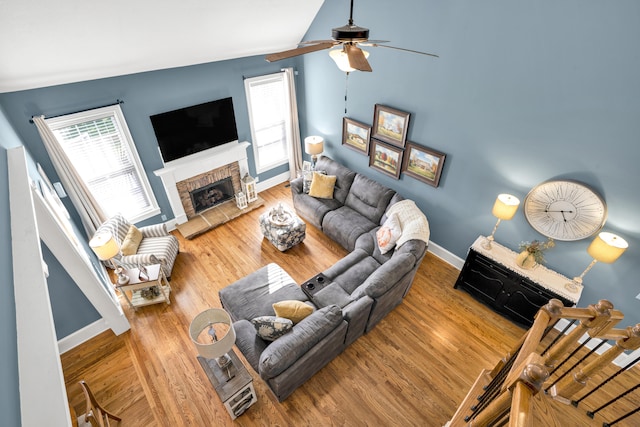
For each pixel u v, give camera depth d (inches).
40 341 42.6
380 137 186.9
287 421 113.5
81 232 172.4
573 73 108.1
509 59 121.3
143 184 189.2
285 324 112.7
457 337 141.7
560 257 133.9
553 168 124.4
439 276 173.6
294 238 188.2
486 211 154.2
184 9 134.6
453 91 143.9
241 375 104.7
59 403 36.2
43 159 150.3
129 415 115.5
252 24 168.2
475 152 147.2
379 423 113.1
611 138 106.9
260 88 218.2
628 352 125.0
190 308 156.7
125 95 164.4
